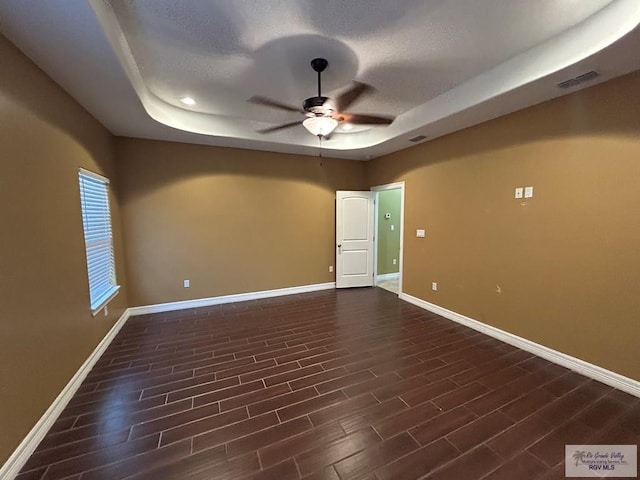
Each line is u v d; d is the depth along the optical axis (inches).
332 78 108.9
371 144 173.8
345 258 216.5
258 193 186.9
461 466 62.4
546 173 106.5
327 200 211.6
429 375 98.0
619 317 88.9
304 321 149.3
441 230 155.5
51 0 54.3
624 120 85.9
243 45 86.4
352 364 105.8
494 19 76.0
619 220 88.1
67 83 88.3
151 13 71.7
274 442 69.4
